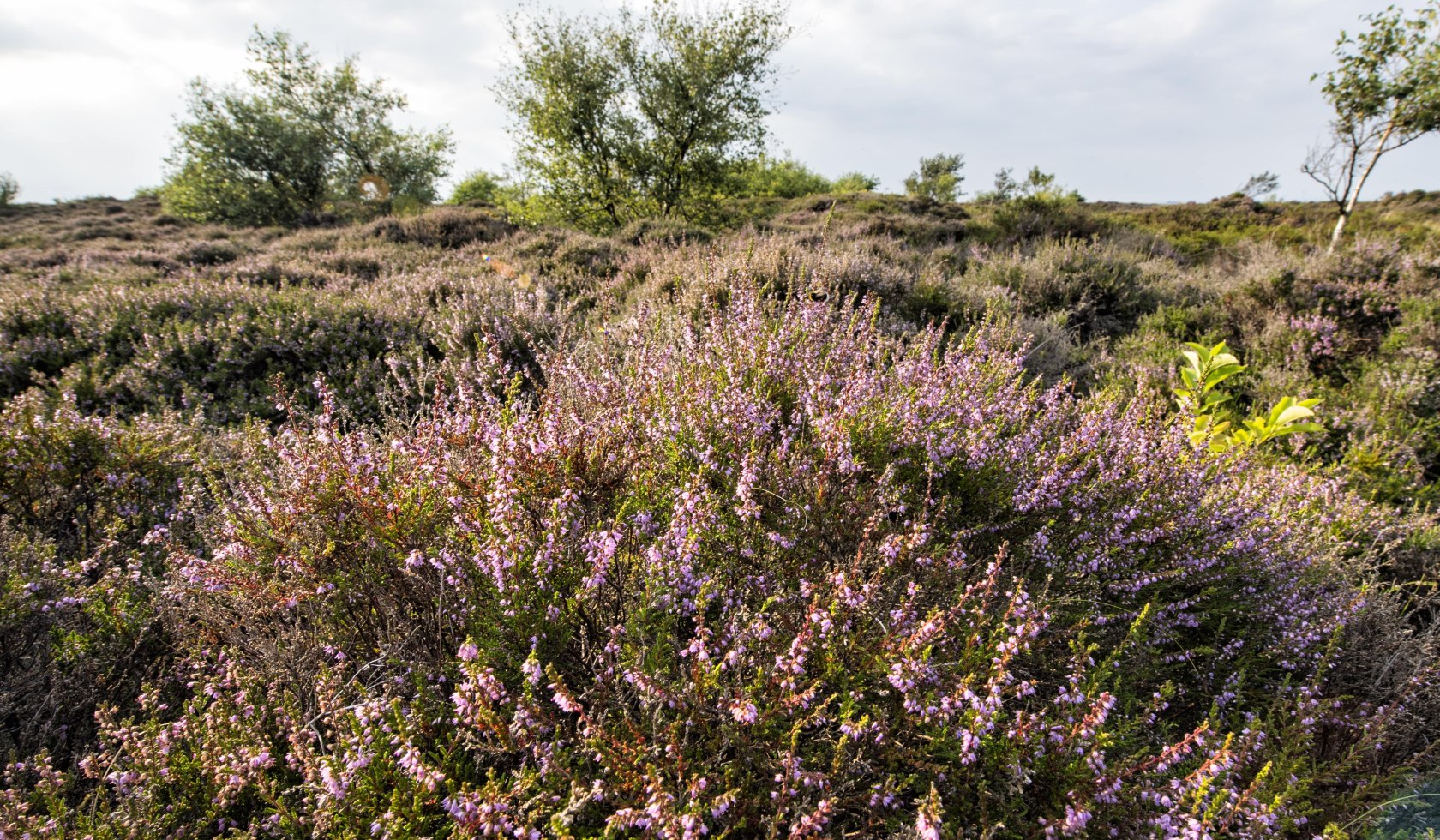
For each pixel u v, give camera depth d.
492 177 38.75
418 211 23.61
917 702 1.89
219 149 25.31
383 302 7.19
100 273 10.33
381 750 1.84
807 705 1.86
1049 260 9.30
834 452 2.50
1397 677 2.58
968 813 1.85
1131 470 3.07
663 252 10.02
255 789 1.96
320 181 27.48
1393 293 6.86
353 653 2.35
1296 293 7.37
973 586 2.20
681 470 2.73
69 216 30.44
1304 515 3.62
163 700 2.42
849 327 3.96
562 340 4.54
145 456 3.50
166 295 6.76
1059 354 6.34
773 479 2.60
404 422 3.72
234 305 6.55
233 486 2.90
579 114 18.08
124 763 2.12
